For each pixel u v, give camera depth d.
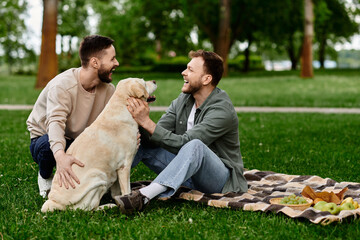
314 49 50.81
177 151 3.72
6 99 16.64
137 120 3.56
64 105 3.71
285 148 6.95
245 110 13.36
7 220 3.41
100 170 3.42
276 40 35.66
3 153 6.42
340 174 5.17
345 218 3.26
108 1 33.94
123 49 38.62
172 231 3.13
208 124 3.79
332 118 11.00
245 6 29.95
